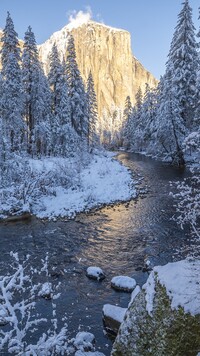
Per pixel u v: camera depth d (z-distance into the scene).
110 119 124.12
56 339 5.62
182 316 4.73
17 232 15.93
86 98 50.94
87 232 15.91
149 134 52.53
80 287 10.20
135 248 13.48
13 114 33.81
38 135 38.56
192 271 5.29
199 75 28.95
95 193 22.97
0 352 7.00
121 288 9.95
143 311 5.38
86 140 50.56
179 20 38.56
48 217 18.50
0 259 12.41
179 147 35.50
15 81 34.22
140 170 34.47
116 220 17.81
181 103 37.41
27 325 5.42
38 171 24.61
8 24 35.38
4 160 22.02
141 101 77.00
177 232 14.90
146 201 21.44
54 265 11.88
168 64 39.88
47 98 43.22
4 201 19.45
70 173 24.91
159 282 5.38
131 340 5.38
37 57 38.28
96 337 7.70
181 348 4.62
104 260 12.41
